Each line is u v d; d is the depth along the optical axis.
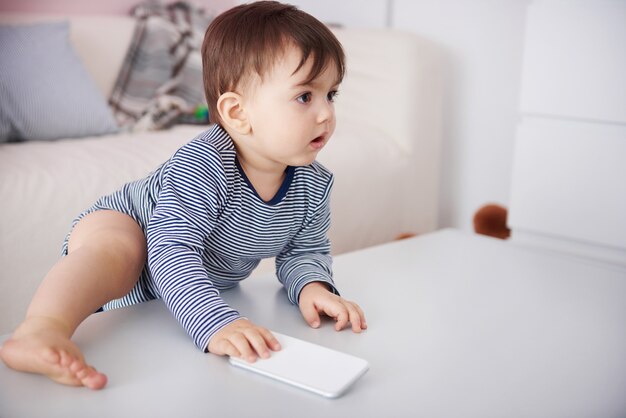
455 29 1.96
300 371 0.66
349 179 1.65
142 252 0.83
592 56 1.42
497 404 0.64
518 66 1.83
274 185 0.86
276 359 0.69
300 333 0.78
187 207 0.79
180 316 0.73
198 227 0.80
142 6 2.17
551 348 0.76
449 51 1.98
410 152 1.85
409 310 0.85
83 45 1.95
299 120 0.78
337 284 0.94
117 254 0.79
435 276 0.98
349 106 1.98
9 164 1.30
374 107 1.91
